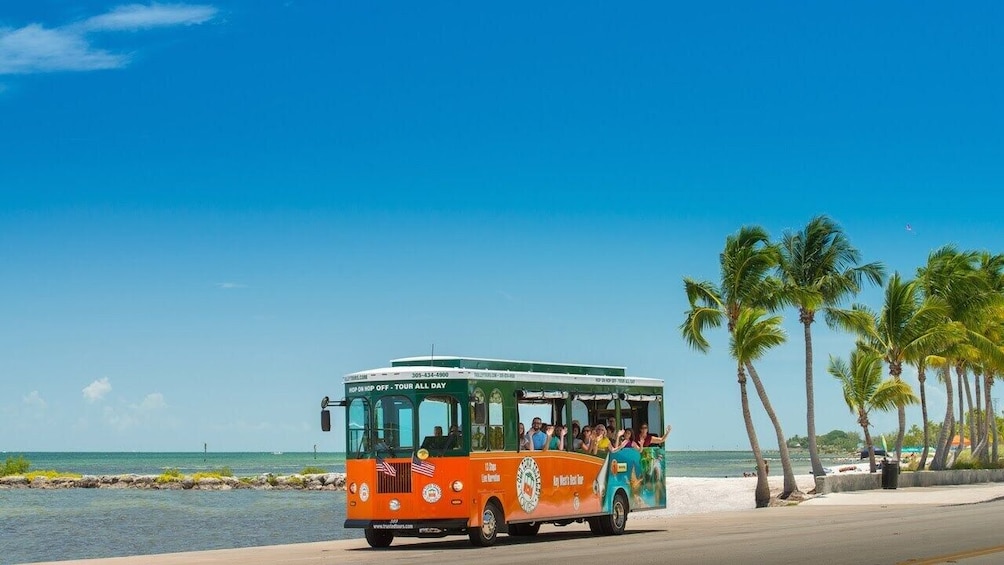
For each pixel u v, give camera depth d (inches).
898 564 647.8
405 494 903.1
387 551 879.1
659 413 1135.0
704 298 1812.3
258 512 2546.8
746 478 2220.7
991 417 2623.0
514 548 867.4
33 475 4320.9
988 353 2297.0
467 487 888.9
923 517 1159.6
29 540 1813.5
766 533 971.3
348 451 934.4
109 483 4141.2
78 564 799.7
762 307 1809.8
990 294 2289.6
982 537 844.6
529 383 969.5
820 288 1891.0
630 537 988.6
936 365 2242.9
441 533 912.9
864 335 2100.1
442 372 908.0
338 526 2070.6
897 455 2198.6
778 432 1812.3
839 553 731.4
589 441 1029.2
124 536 1876.2
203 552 928.3
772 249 1772.9
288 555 861.2
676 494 1988.2
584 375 1034.7
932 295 2308.1
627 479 1072.2
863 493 1784.0
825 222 1907.0
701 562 686.5
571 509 994.1
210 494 3508.9
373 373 930.1
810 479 2012.8
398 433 914.7
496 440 925.2
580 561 711.1
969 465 2362.2
